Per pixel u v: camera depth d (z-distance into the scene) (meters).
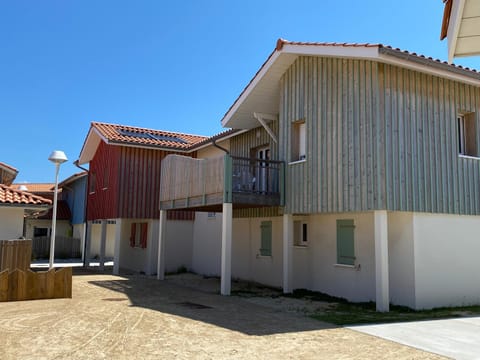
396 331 7.54
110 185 18.86
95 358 5.70
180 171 14.95
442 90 10.96
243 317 8.76
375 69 10.02
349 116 10.55
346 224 12.03
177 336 6.95
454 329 7.73
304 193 11.75
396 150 9.91
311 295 12.38
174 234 19.48
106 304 10.04
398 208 9.73
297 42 11.34
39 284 10.62
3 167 19.20
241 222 16.86
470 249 10.88
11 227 13.45
